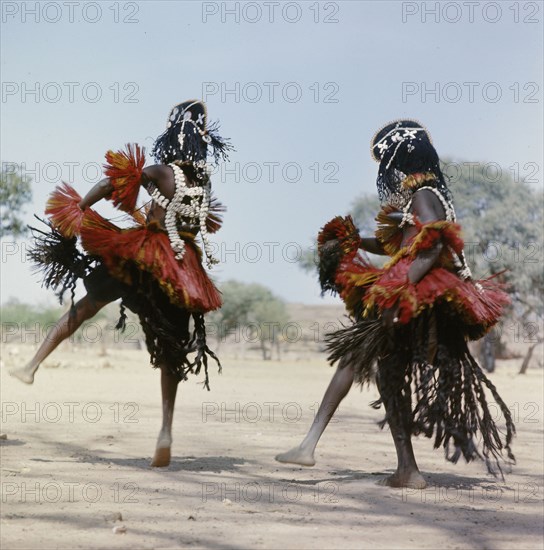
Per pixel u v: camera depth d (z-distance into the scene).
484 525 13.05
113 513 12.84
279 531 12.33
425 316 15.33
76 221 16.64
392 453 20.58
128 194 16.53
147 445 21.00
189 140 17.11
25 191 59.81
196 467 17.80
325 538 11.98
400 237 16.27
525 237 108.62
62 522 12.55
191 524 12.65
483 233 109.62
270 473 17.34
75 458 18.55
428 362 15.20
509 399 44.50
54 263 17.14
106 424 25.53
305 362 131.25
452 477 17.36
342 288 16.36
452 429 15.09
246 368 92.25
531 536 12.45
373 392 45.56
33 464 17.55
